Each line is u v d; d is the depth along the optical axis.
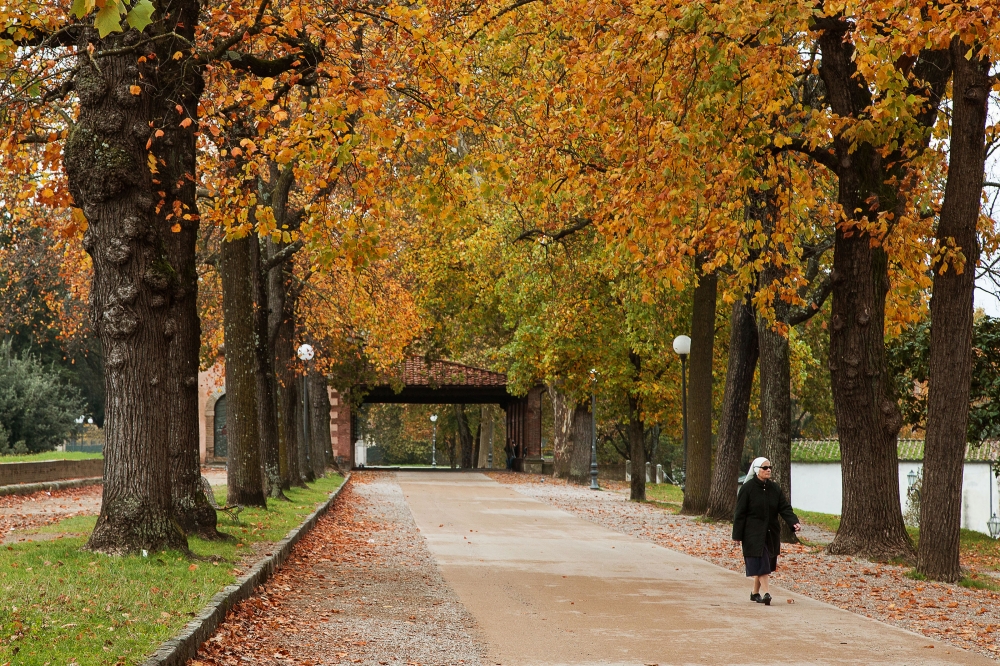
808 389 59.62
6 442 47.00
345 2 16.34
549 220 30.16
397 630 12.19
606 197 19.05
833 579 17.94
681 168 16.19
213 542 17.22
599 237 29.97
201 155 18.88
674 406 42.31
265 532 20.14
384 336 40.31
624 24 16.30
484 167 16.47
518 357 49.81
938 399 18.66
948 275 18.66
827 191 24.83
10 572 12.20
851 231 18.92
